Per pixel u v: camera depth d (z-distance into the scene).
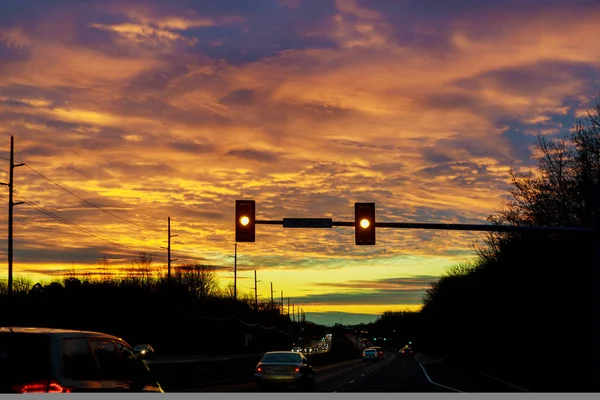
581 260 32.59
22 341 8.34
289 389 26.83
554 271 33.97
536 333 37.72
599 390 23.77
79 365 8.78
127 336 73.31
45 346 8.33
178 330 89.25
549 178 34.84
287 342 142.00
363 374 46.06
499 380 38.41
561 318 34.00
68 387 8.33
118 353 9.95
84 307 64.81
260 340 121.56
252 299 139.88
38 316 57.28
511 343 43.94
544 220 34.56
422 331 154.88
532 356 38.62
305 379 26.61
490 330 52.84
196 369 31.91
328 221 23.69
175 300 91.62
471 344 66.25
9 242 43.09
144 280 96.12
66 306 62.59
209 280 115.06
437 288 112.19
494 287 47.75
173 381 29.19
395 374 46.06
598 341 23.66
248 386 30.91
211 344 99.06
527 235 36.34
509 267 41.22
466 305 70.00
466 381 36.88
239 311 113.12
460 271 87.19
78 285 66.62
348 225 23.72
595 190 23.66
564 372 33.19
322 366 67.12
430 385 32.31
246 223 22.98
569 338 33.53
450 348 89.56
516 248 38.94
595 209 23.52
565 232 23.55
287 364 26.55
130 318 75.00
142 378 10.50
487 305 52.88
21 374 8.22
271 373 26.36
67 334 8.77
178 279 103.25
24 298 57.47
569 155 34.31
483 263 57.31
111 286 74.12
